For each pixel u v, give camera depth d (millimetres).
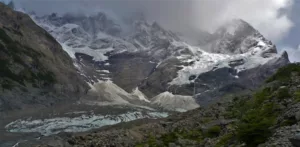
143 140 40000
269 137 25672
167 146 36469
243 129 27406
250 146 26266
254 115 33969
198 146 34750
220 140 32969
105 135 38250
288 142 22453
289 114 28422
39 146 33625
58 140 35531
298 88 39219
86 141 36156
